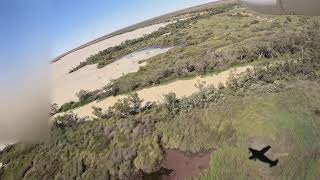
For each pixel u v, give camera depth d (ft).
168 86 172.14
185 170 121.60
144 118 147.13
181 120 139.54
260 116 126.11
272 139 116.06
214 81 162.20
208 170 117.50
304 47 166.81
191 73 175.22
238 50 179.73
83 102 185.88
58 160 144.56
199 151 127.03
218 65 173.27
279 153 111.14
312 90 132.67
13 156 152.05
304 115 121.29
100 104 178.81
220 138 126.62
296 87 136.05
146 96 169.07
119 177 130.62
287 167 106.01
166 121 142.00
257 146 116.37
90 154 140.97
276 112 125.59
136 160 132.05
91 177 134.00
